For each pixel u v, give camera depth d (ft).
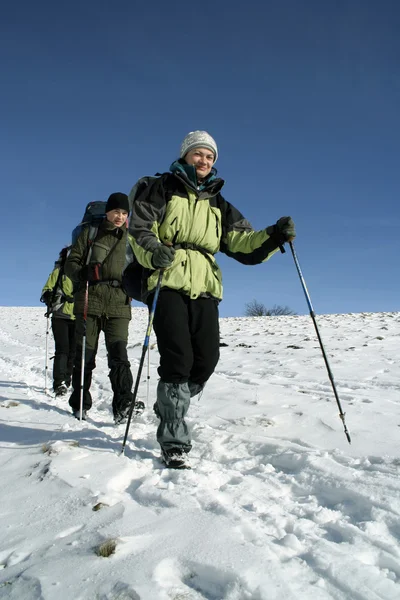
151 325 10.28
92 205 16.28
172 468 9.91
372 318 56.29
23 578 5.98
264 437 11.82
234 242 11.43
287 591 5.53
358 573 5.89
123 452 10.69
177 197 10.78
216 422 13.47
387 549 6.63
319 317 64.75
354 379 20.89
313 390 18.35
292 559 6.26
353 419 12.99
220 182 11.17
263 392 17.21
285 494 8.87
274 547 6.55
